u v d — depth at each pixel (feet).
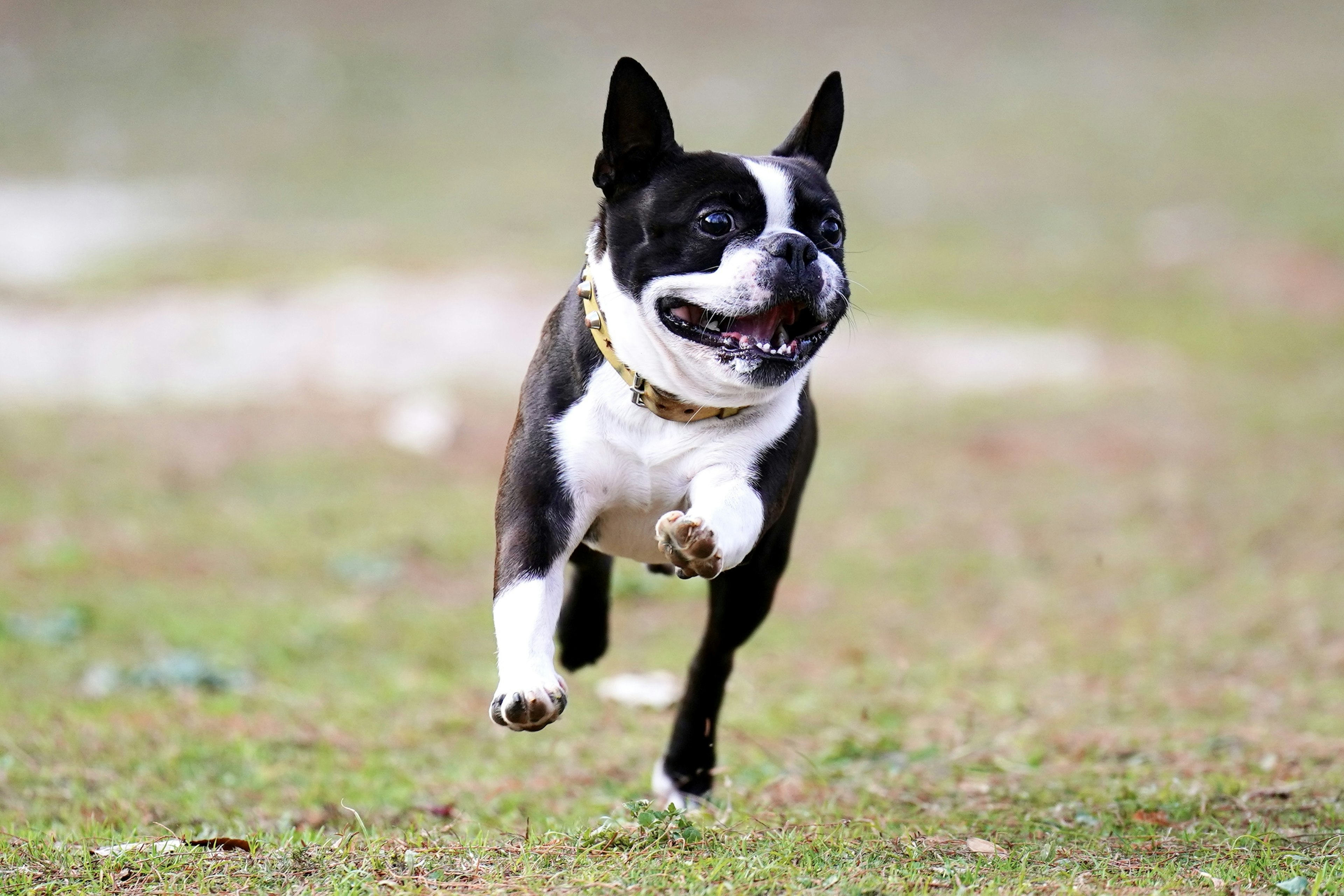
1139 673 32.91
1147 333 72.74
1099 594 39.73
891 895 16.43
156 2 154.71
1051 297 77.87
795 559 43.91
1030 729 28.37
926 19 159.43
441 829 20.66
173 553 43.16
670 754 23.30
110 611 37.86
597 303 19.10
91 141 116.26
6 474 50.11
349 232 88.33
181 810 23.09
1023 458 54.29
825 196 19.35
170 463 52.29
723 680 22.77
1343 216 89.10
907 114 124.77
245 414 58.80
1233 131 114.52
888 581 41.70
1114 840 19.79
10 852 18.60
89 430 55.93
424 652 35.50
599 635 23.47
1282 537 43.57
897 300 77.10
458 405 60.34
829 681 33.17
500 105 128.67
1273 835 19.58
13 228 89.56
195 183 104.47
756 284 18.13
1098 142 113.19
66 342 67.15
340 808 23.22
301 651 35.24
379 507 48.14
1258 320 74.28
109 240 86.48
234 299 73.26
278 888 17.10
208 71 136.67
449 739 28.60
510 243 86.02
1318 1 161.89
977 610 39.09
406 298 73.56
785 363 18.39
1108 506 47.98
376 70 138.51
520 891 16.61
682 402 18.78
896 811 21.99
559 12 158.10
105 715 29.22
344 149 114.62
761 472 19.12
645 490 19.21
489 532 46.11
